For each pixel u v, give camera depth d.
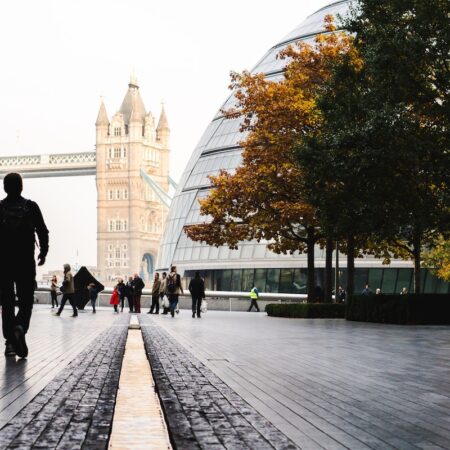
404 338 21.39
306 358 14.43
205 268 93.88
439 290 79.50
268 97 41.47
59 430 6.17
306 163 31.48
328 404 8.35
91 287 50.47
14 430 6.16
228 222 44.28
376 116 28.83
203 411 7.31
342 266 82.19
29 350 15.00
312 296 42.91
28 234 12.79
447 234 32.50
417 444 6.21
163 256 105.06
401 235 33.91
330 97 32.22
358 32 31.69
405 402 8.62
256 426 6.54
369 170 29.67
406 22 29.62
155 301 47.41
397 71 28.84
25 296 12.88
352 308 35.34
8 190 12.85
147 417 7.12
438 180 29.66
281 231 42.66
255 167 42.16
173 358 13.38
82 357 13.30
